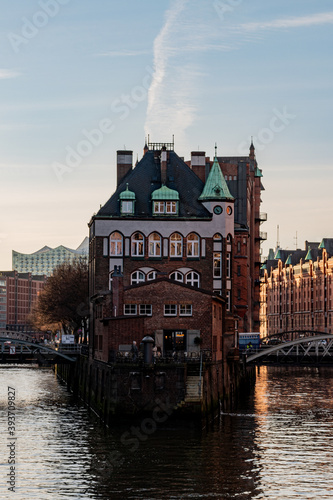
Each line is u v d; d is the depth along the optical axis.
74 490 59.50
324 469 65.75
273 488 60.16
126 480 62.06
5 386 136.62
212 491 59.31
